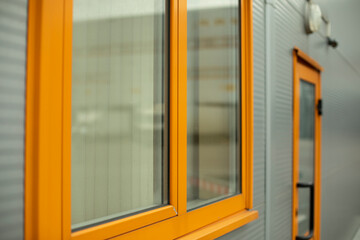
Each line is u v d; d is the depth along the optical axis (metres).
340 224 3.81
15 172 0.72
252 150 1.67
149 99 1.15
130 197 1.08
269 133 1.85
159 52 1.19
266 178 1.83
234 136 1.63
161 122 1.19
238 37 1.64
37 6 0.75
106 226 0.91
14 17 0.71
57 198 0.79
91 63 0.97
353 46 4.60
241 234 1.57
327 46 3.24
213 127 1.49
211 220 1.38
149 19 1.16
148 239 1.05
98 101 0.99
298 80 2.40
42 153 0.76
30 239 0.74
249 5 1.67
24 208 0.73
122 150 1.06
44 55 0.76
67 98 0.82
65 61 0.81
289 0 2.24
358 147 5.21
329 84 3.32
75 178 0.92
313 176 2.79
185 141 1.25
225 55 1.57
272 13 1.92
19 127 0.72
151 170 1.15
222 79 1.54
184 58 1.25
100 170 0.99
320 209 2.94
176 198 1.20
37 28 0.75
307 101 2.65
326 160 3.20
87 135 0.96
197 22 1.38
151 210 1.09
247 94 1.66
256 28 1.75
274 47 1.95
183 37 1.25
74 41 0.92
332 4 3.43
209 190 1.45
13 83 0.71
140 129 1.12
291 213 2.25
